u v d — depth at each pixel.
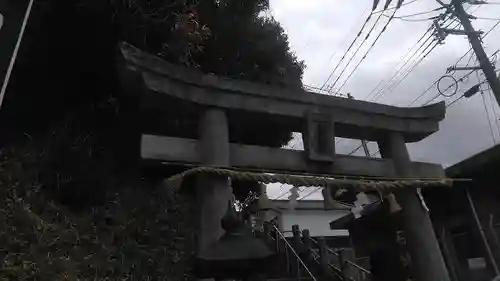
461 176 8.66
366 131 6.88
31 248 4.07
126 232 5.27
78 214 5.48
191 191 6.40
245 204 10.16
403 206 6.71
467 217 8.70
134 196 5.93
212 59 8.24
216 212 4.80
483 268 8.57
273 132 9.06
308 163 5.98
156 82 5.04
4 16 4.67
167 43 6.86
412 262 6.52
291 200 7.39
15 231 4.12
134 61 4.93
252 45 8.55
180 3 6.61
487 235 8.26
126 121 7.19
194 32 6.92
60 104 7.10
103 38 6.68
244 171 5.29
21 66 6.54
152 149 4.98
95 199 5.91
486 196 8.38
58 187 5.71
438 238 9.34
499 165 7.81
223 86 5.59
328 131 6.12
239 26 8.22
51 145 6.09
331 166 6.16
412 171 6.79
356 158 6.50
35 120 6.78
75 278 4.13
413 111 7.22
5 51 4.46
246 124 6.02
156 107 5.38
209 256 4.09
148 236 5.40
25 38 6.32
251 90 5.79
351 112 6.65
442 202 9.45
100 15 6.32
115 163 6.64
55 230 4.59
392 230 9.92
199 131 5.41
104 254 4.77
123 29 6.57
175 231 5.71
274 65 9.05
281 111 5.96
